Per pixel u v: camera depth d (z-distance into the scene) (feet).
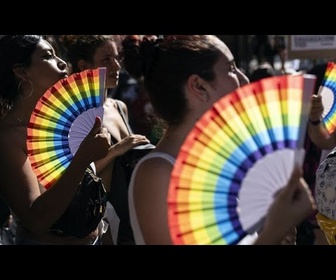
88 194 8.45
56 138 8.11
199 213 5.16
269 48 19.35
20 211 8.16
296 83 4.78
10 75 8.66
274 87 4.81
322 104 9.74
